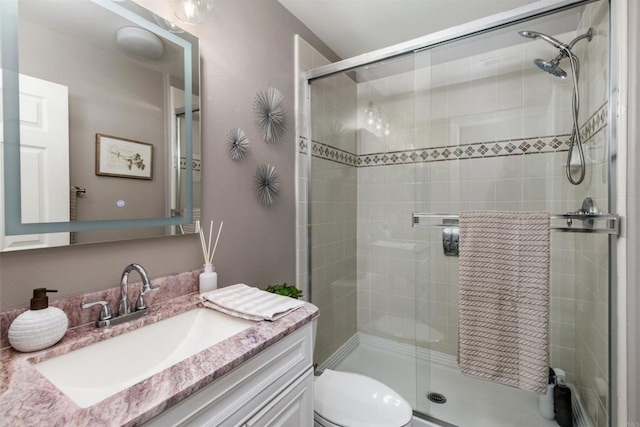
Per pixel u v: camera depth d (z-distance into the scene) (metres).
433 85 1.93
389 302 2.18
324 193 1.99
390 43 2.03
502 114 1.77
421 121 2.00
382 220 2.20
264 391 0.76
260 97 1.50
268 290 1.38
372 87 2.13
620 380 1.13
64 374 0.68
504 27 1.43
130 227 0.95
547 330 1.18
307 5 1.65
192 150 1.15
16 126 0.73
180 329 0.94
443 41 1.56
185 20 1.04
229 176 1.33
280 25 1.63
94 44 0.87
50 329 0.68
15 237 0.72
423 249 1.98
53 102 0.79
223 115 1.29
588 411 1.46
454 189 1.93
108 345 0.77
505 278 1.26
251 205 1.45
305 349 0.94
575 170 1.53
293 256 1.76
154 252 1.03
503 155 1.79
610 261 1.20
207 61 1.22
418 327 2.00
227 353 0.68
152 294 0.99
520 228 1.24
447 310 1.92
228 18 1.32
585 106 1.44
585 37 1.38
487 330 1.28
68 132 0.82
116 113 0.92
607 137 1.20
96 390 0.70
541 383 1.17
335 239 2.10
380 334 2.19
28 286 0.75
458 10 1.67
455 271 1.89
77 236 0.83
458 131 1.90
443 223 1.75
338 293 2.12
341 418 1.06
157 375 0.58
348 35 1.94
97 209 0.88
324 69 1.79
